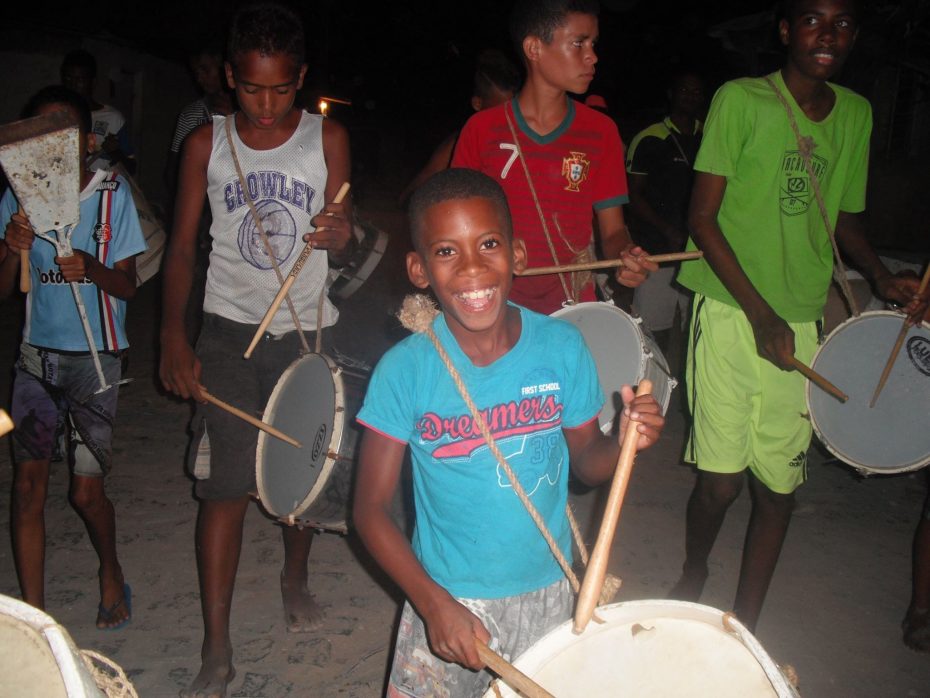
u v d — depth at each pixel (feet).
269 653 11.29
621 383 10.61
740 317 10.62
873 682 11.16
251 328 10.94
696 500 11.39
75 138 9.65
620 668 5.99
